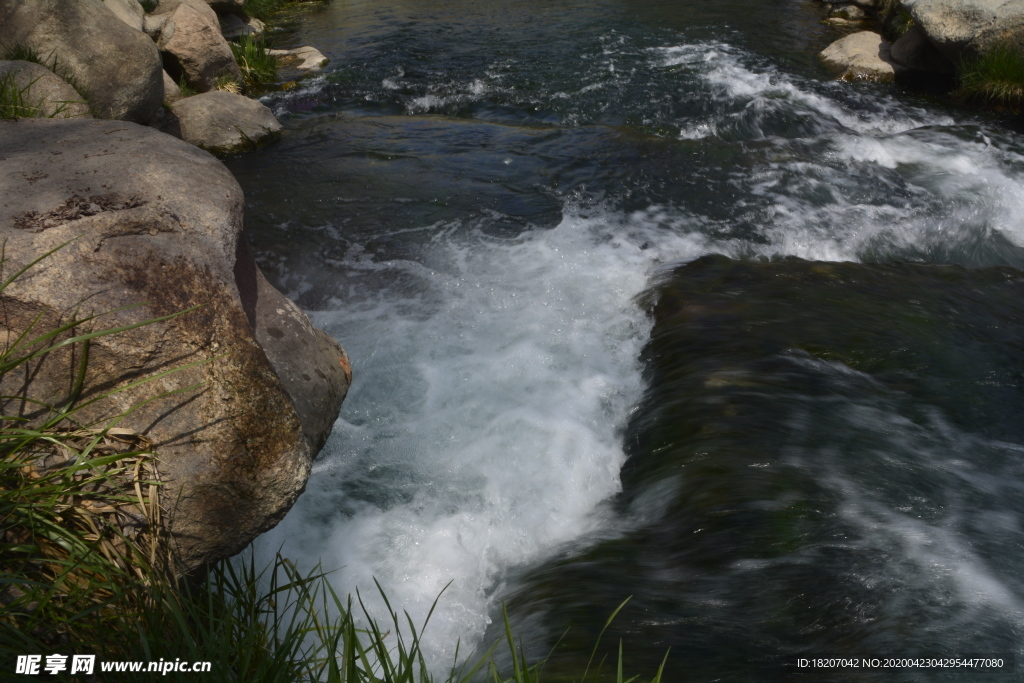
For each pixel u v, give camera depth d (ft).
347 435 13.37
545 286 17.47
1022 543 10.11
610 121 28.94
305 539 11.28
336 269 18.28
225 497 7.63
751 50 36.78
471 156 25.04
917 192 22.65
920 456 11.87
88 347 7.28
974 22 30.25
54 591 6.72
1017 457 11.96
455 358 15.23
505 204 21.40
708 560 10.01
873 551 9.91
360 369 14.93
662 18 42.93
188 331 7.61
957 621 8.82
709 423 12.59
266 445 7.78
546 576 10.36
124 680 6.59
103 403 7.36
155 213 8.46
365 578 10.73
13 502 6.83
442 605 10.46
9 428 7.11
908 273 18.10
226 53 31.50
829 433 12.30
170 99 26.81
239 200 9.63
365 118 29.40
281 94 32.68
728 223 20.51
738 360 14.28
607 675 8.21
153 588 6.99
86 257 7.70
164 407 7.47
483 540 11.41
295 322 9.56
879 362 14.42
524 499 12.06
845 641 8.62
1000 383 13.92
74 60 21.71
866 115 29.14
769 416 12.69
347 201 21.83
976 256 19.74
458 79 34.01
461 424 13.58
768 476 11.25
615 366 15.14
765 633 8.82
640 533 10.91
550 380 14.64
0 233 7.79
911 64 32.94
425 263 18.44
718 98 30.60
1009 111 29.07
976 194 22.52
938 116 29.04
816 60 35.37
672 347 14.99
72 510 7.07
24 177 9.05
